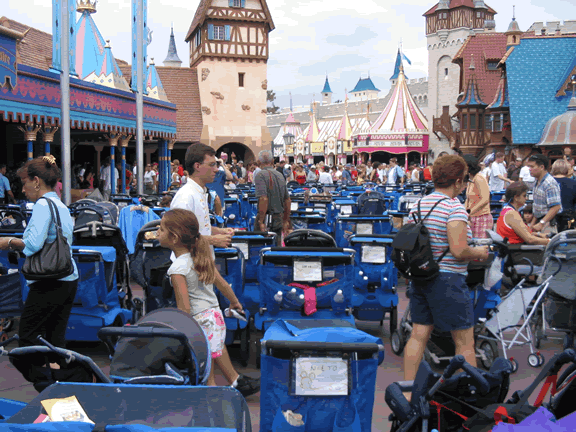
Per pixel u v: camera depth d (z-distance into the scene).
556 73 39.94
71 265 4.57
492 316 5.74
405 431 2.81
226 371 4.48
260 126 45.25
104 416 2.31
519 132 38.28
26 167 4.55
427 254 4.34
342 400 3.33
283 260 5.79
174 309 3.38
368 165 37.22
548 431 2.41
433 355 5.43
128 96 20.78
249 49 44.56
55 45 13.66
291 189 16.89
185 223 4.01
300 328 3.70
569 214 9.52
